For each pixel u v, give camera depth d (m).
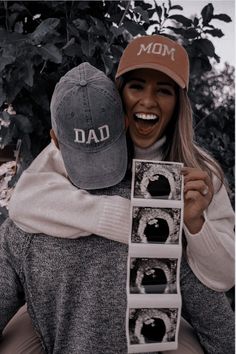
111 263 1.02
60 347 1.08
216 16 1.95
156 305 0.97
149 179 0.99
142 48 1.06
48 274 1.05
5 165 1.79
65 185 1.06
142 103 1.05
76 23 1.72
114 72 1.82
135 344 0.98
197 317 1.10
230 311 1.11
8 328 1.25
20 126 1.68
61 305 1.05
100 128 1.04
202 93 2.35
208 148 2.25
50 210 1.02
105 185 1.06
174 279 0.99
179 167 1.01
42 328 1.11
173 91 1.08
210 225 1.01
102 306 1.03
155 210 0.98
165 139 1.14
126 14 1.92
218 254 1.02
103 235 1.00
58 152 1.15
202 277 1.06
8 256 1.10
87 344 1.04
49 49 1.58
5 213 1.71
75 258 1.03
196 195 0.99
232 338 1.11
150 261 0.98
